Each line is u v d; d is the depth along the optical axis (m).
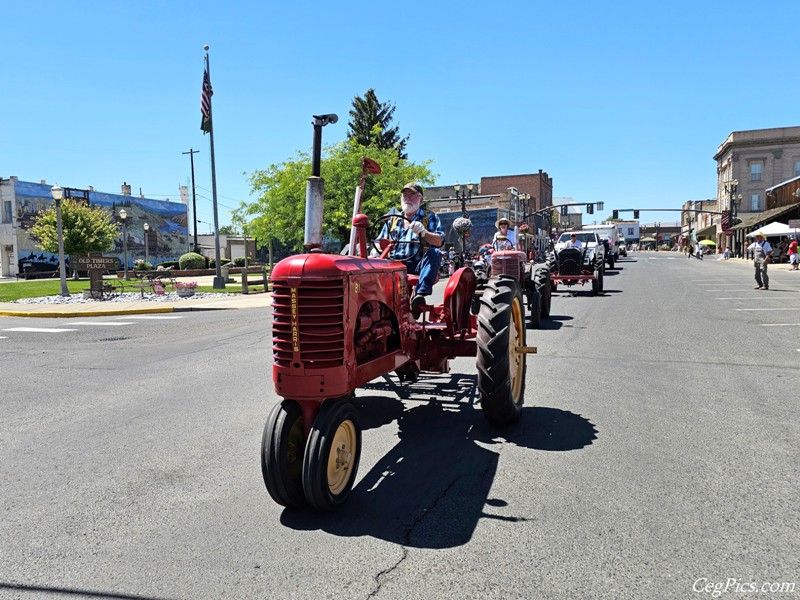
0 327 13.84
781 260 39.25
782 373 6.78
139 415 5.92
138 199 57.97
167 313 16.52
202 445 4.94
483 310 4.91
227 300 19.45
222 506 3.75
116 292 23.22
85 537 3.40
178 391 6.88
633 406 5.61
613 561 2.95
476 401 5.90
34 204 48.72
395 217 5.29
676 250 100.88
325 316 3.40
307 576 2.91
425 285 5.22
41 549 3.27
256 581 2.88
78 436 5.30
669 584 2.74
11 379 7.84
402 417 5.45
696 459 4.24
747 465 4.11
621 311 13.05
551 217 75.38
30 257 47.97
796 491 3.69
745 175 66.19
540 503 3.61
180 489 4.05
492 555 3.04
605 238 33.22
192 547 3.23
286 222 31.95
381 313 4.20
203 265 41.72
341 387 3.45
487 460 4.35
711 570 2.85
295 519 3.54
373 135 49.09
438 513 3.53
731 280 22.14
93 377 7.83
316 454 3.33
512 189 54.25
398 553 3.09
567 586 2.75
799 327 10.16
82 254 38.69
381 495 3.82
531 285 11.04
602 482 3.89
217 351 9.55
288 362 3.46
